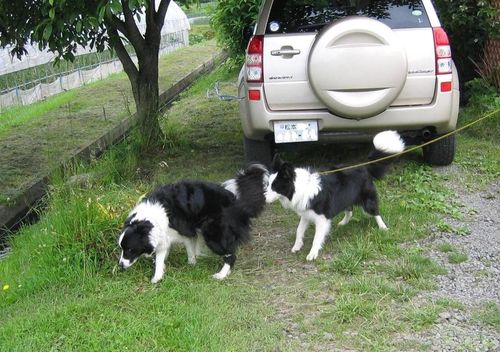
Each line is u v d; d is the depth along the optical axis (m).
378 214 4.55
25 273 4.34
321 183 4.20
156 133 7.02
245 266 4.23
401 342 3.30
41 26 5.59
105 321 3.60
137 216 4.04
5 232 5.77
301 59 5.10
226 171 6.19
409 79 5.07
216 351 3.26
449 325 3.41
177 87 13.21
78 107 10.77
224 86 11.62
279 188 4.16
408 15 5.18
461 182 5.41
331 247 4.39
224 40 12.41
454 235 4.46
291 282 3.97
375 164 4.52
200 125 8.36
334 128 5.18
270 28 5.20
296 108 5.18
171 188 4.16
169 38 21.55
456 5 7.20
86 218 4.44
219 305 3.70
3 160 7.53
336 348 3.29
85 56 15.45
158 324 3.53
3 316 3.86
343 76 4.84
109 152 6.77
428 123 5.16
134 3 4.92
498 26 7.05
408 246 4.34
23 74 12.60
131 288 3.99
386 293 3.74
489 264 4.03
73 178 5.48
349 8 5.31
